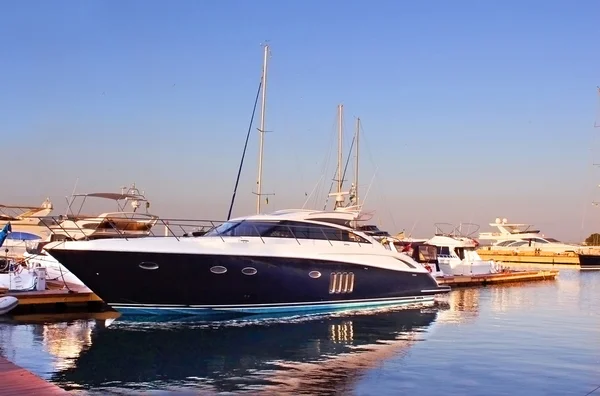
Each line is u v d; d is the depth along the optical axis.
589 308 23.88
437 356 13.74
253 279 18.98
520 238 62.59
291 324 18.53
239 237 19.17
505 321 19.84
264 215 20.62
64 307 20.22
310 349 14.58
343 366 12.62
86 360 13.00
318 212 21.78
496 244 63.56
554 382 11.38
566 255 57.78
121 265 17.50
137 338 15.78
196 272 18.12
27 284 20.81
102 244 17.36
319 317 20.12
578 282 39.34
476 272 39.12
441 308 23.44
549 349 14.66
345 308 21.50
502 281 38.22
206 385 10.92
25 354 13.42
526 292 31.67
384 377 11.63
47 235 31.88
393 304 22.95
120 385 10.91
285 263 19.45
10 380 8.74
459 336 16.67
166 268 17.78
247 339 15.91
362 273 21.56
